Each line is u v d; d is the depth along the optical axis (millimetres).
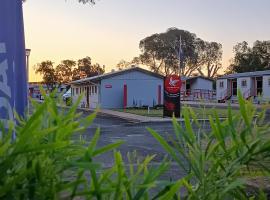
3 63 5102
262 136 2100
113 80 42125
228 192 2051
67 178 1769
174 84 26516
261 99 2426
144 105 42250
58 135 1680
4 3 5289
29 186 1512
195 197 1987
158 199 1771
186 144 2195
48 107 1721
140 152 11570
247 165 2074
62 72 99625
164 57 110875
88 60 103562
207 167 2092
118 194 1698
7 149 1493
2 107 3211
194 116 2283
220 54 113688
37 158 1562
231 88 59031
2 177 1467
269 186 3586
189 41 110625
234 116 2197
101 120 26969
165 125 22578
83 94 2217
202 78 73750
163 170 1874
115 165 1749
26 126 1516
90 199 1655
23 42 5684
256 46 98562
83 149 1739
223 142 2070
